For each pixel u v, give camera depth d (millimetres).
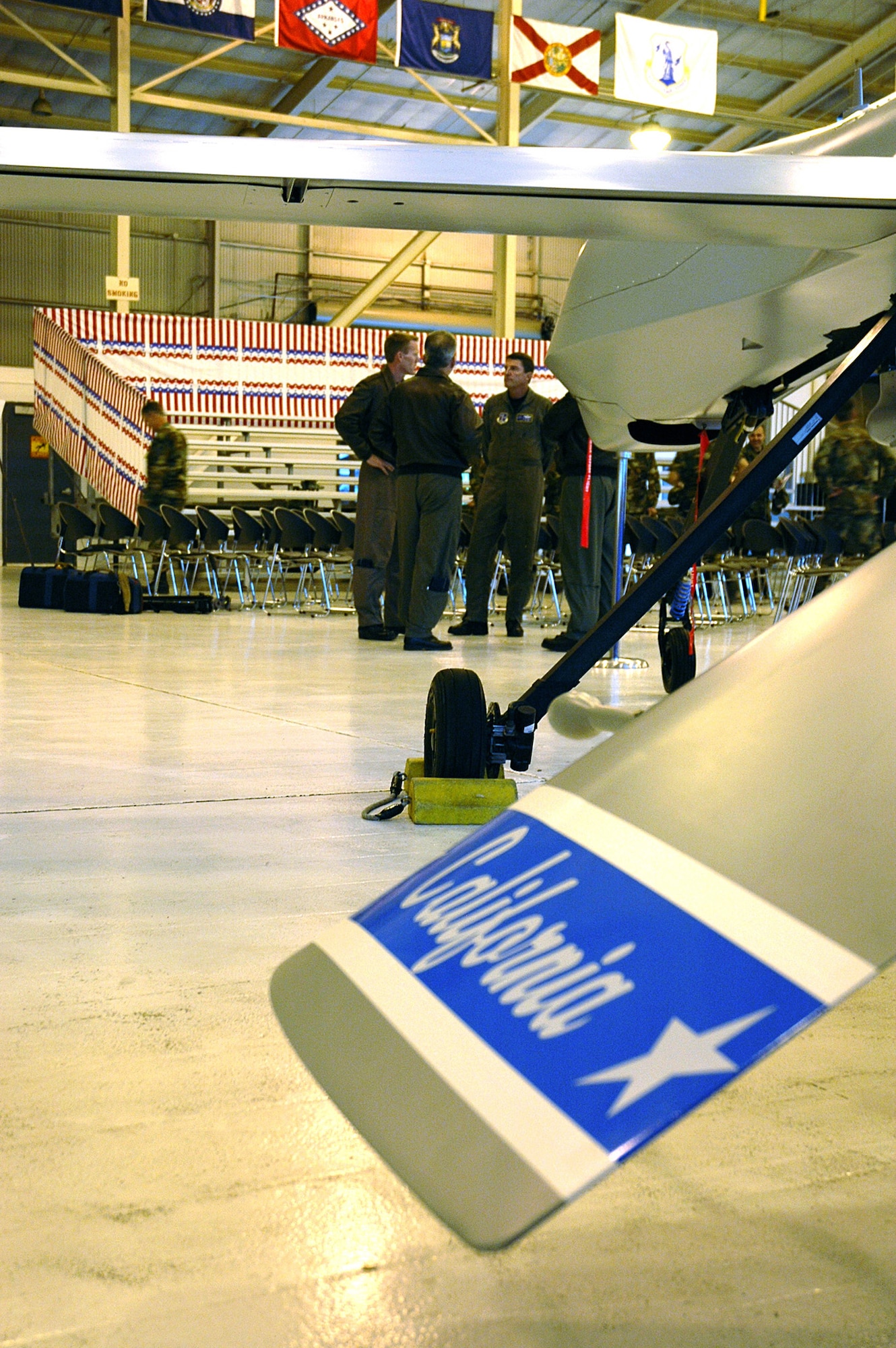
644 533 9750
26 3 16969
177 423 13742
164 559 11758
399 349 7430
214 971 1598
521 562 7945
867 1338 826
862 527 6602
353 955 526
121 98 15672
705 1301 870
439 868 560
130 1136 1123
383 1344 814
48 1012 1440
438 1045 459
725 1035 414
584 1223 982
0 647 6668
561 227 2068
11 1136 1119
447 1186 407
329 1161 1080
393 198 1901
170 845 2318
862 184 1948
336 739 3621
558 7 17672
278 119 16859
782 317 2830
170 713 4152
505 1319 845
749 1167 1085
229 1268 904
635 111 20688
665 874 484
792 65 19734
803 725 531
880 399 2682
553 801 552
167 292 23984
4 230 22703
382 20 18703
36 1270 898
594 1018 438
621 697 4660
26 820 2525
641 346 3143
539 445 7777
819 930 439
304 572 11406
